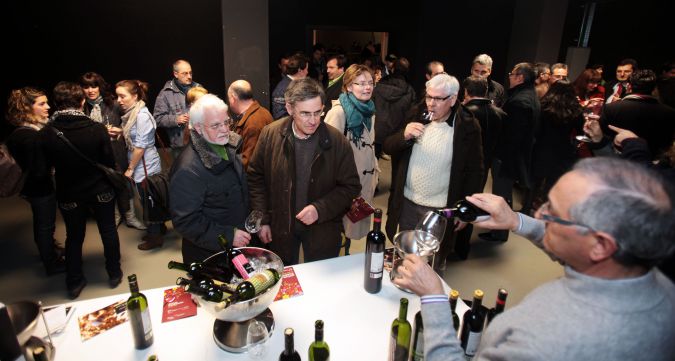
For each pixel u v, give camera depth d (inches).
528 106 115.5
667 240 23.1
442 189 87.1
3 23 195.5
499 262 119.5
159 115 137.6
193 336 48.1
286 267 62.5
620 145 66.2
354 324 50.8
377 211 54.9
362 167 99.1
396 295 56.6
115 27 213.0
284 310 52.8
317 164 73.2
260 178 78.5
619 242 23.7
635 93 89.9
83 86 120.8
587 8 251.4
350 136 96.2
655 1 235.0
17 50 201.0
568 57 219.9
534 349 24.9
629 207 23.4
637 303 24.4
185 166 62.0
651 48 241.0
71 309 51.6
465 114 82.7
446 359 32.0
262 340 44.3
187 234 63.3
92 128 87.2
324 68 263.9
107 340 47.2
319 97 66.4
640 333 24.1
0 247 124.1
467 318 42.4
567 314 25.2
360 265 63.9
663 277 28.9
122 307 52.8
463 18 279.9
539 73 155.7
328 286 58.1
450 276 111.8
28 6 196.9
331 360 45.2
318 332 38.9
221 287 44.3
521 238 134.3
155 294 55.7
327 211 72.6
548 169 129.5
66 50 208.7
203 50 231.8
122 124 121.0
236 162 67.8
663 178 25.1
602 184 25.0
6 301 99.0
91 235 130.6
